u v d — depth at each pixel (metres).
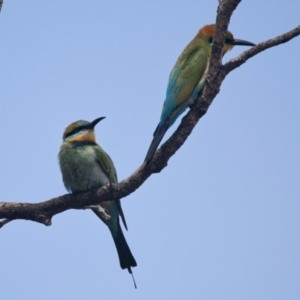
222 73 8.52
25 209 8.99
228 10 8.27
